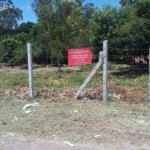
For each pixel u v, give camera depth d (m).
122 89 11.73
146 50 20.69
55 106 8.52
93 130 6.64
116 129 6.62
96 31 24.03
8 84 13.87
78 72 22.11
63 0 26.00
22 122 7.30
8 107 8.62
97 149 5.69
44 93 10.27
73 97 9.45
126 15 24.44
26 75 20.25
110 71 22.98
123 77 18.33
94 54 23.42
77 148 5.75
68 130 6.69
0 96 10.07
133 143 5.99
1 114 7.98
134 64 22.88
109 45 21.36
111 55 22.55
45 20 26.41
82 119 7.32
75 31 26.11
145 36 19.91
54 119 7.37
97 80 14.89
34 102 9.06
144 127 6.81
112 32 23.45
